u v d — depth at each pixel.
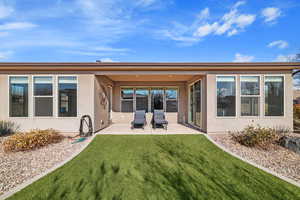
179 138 5.57
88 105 6.28
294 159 3.79
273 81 6.28
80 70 6.28
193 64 5.94
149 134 6.16
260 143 4.53
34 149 4.39
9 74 6.21
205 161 3.66
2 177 2.92
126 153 4.14
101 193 2.47
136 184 2.71
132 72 6.36
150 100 9.58
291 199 2.35
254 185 2.69
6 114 6.21
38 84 6.29
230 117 6.22
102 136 5.86
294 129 6.79
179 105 9.55
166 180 2.85
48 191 2.50
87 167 3.31
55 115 6.25
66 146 4.69
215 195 2.44
